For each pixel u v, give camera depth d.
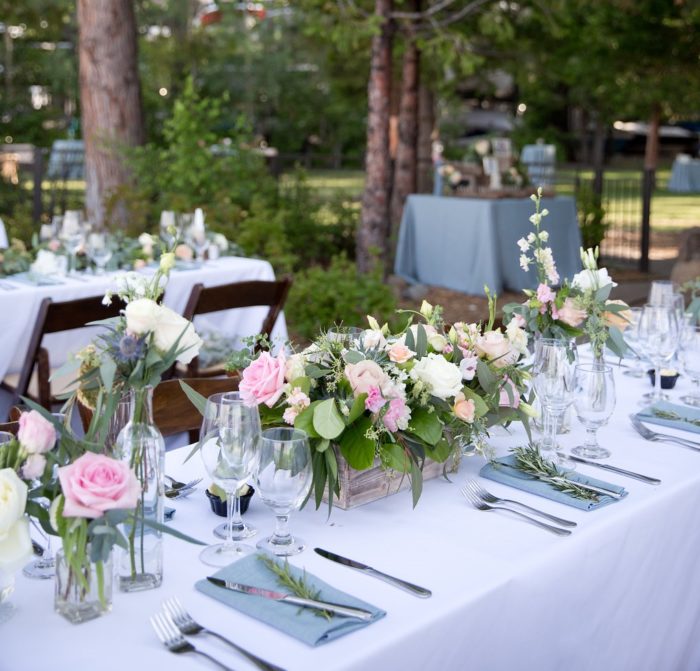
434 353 1.98
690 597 2.05
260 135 20.44
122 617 1.38
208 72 17.58
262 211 7.66
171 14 15.23
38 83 16.80
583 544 1.70
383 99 8.49
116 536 1.29
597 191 11.23
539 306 2.52
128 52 8.17
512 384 2.03
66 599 1.37
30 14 13.94
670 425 2.40
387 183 8.64
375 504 1.86
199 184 8.09
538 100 19.89
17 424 2.00
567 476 1.97
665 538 1.94
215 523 1.76
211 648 1.30
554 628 1.66
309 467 1.59
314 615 1.38
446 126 20.14
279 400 1.85
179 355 1.50
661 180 25.25
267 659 1.28
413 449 1.84
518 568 1.57
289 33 17.16
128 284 1.63
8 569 1.27
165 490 1.90
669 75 11.17
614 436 2.32
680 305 2.95
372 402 1.72
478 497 1.87
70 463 1.38
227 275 4.94
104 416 1.42
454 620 1.43
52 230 5.39
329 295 5.95
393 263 9.82
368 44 11.75
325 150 21.59
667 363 2.84
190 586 1.49
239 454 1.56
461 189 8.90
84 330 4.34
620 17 10.07
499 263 8.30
